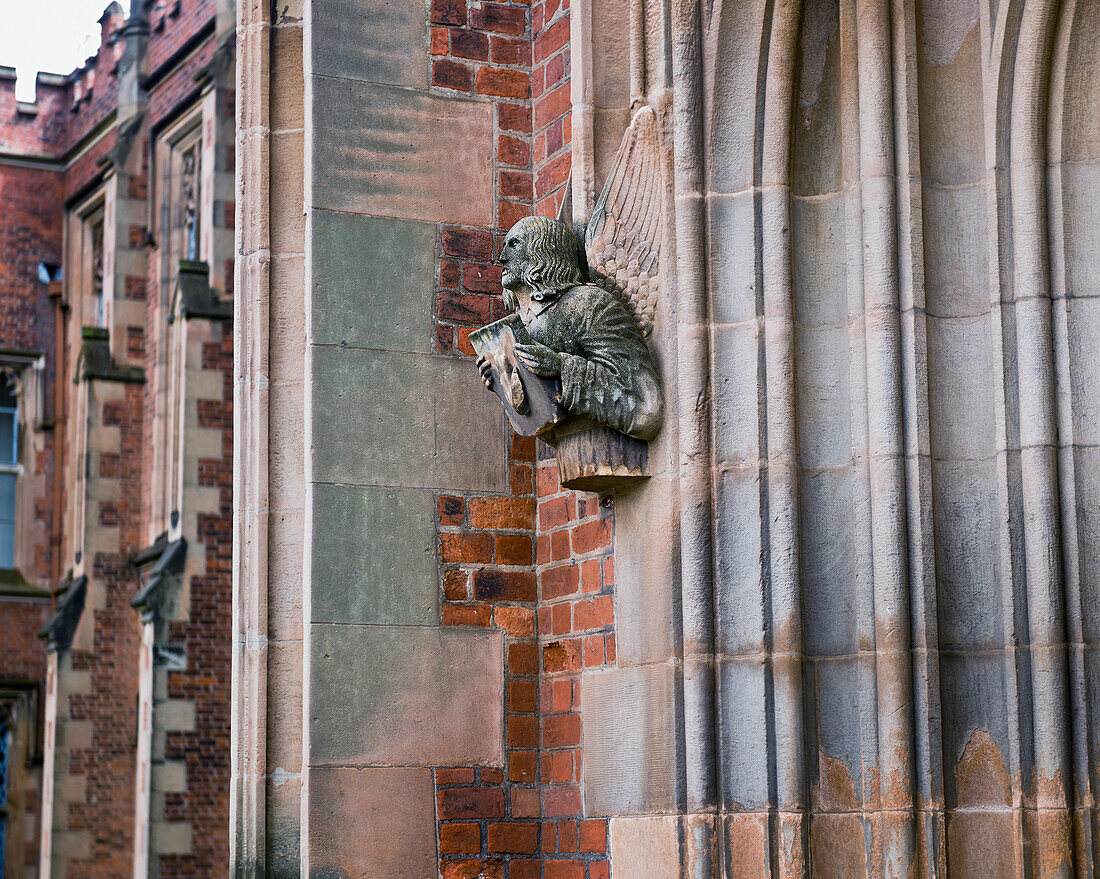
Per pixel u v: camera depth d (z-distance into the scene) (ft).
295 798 20.24
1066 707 15.69
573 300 17.71
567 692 19.54
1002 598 16.22
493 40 21.45
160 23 83.61
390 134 20.61
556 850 19.47
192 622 69.92
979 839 15.87
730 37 17.65
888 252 16.72
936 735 15.94
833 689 16.62
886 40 17.04
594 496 19.29
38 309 92.43
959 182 17.01
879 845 15.92
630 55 18.52
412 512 19.88
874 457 16.52
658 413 17.48
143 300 83.51
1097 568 15.98
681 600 17.19
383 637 19.47
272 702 20.40
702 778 16.67
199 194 80.23
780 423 16.96
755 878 16.31
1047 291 16.47
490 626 20.04
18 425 90.74
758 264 17.29
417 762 19.35
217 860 68.44
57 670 78.64
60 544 89.51
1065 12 16.44
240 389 21.31
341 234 20.11
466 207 20.90
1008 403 16.44
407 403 20.10
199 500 71.26
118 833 78.69
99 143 89.66
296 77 21.76
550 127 21.02
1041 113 16.63
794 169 17.52
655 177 17.99
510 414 18.60
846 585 16.75
